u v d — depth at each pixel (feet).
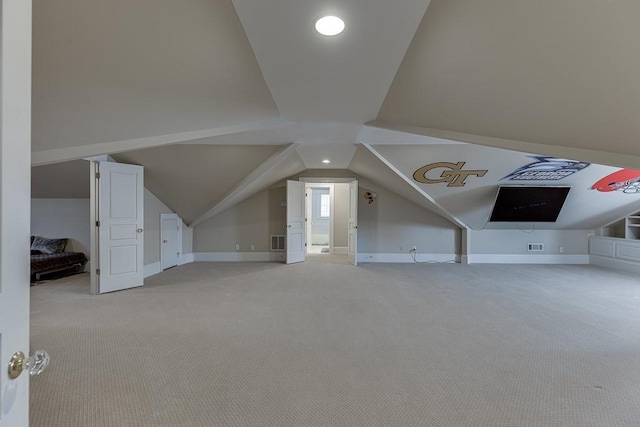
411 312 11.99
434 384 7.13
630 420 5.96
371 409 6.25
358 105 9.28
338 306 12.69
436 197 19.66
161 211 19.51
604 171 16.46
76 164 15.52
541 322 10.96
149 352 8.57
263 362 8.07
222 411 6.16
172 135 9.92
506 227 22.43
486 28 4.79
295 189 22.81
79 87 6.57
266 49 5.95
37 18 4.68
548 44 4.55
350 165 21.50
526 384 7.13
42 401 6.38
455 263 22.77
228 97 8.29
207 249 23.31
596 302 13.30
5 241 2.12
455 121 8.38
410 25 5.19
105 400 6.45
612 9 3.60
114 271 14.76
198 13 4.89
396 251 23.48
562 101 5.63
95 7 4.57
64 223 19.45
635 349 8.87
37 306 12.50
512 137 7.88
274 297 13.92
